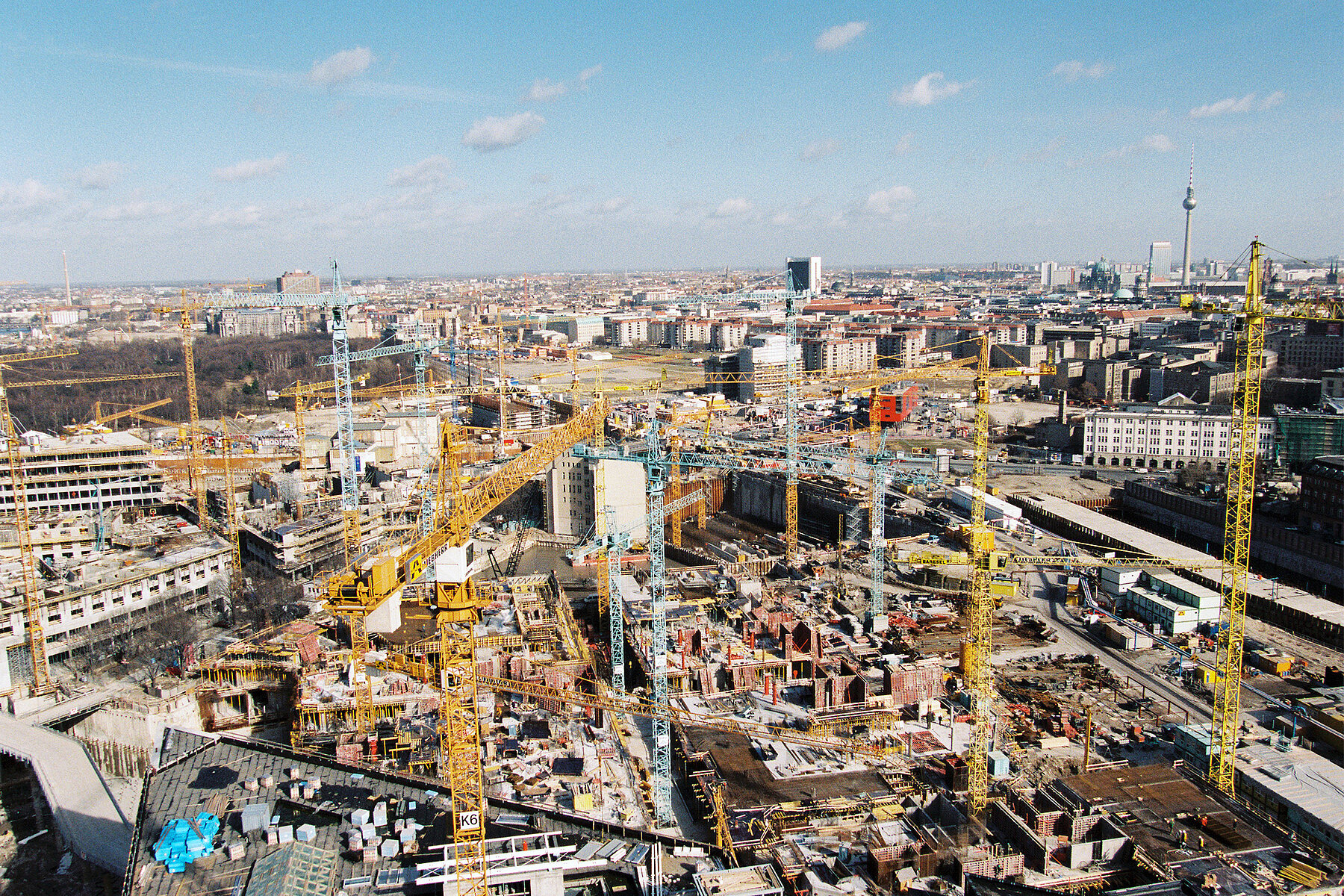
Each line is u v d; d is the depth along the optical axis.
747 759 192.88
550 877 119.44
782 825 167.12
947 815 167.25
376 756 188.12
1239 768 179.88
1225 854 148.25
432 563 174.88
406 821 132.12
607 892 122.31
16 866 176.12
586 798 168.62
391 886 118.81
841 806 172.75
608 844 130.88
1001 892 140.38
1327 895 136.50
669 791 180.25
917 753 194.50
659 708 193.12
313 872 121.56
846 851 155.12
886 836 156.50
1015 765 185.88
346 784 145.50
